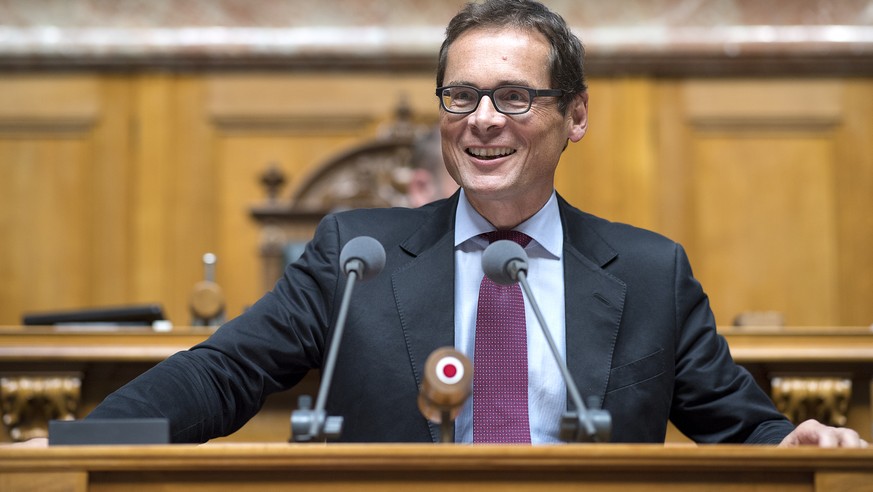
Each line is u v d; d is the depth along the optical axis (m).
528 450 3.98
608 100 16.88
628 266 5.86
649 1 16.83
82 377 7.66
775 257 16.55
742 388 5.77
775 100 16.84
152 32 16.88
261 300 5.78
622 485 4.07
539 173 5.77
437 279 5.75
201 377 5.27
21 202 16.72
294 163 16.84
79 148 16.88
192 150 16.89
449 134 5.74
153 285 16.58
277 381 5.65
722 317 16.41
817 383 7.67
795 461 4.05
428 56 16.78
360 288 5.72
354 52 16.78
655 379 5.60
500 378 5.55
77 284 16.56
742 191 16.70
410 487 4.04
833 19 16.75
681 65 16.83
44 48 16.77
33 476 3.99
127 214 16.73
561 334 5.71
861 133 16.75
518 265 4.96
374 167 13.85
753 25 16.75
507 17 5.83
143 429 4.23
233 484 4.05
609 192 16.70
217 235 16.70
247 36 16.84
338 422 4.42
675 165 16.75
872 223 16.59
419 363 5.53
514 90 5.69
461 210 6.02
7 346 7.55
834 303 16.44
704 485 4.09
